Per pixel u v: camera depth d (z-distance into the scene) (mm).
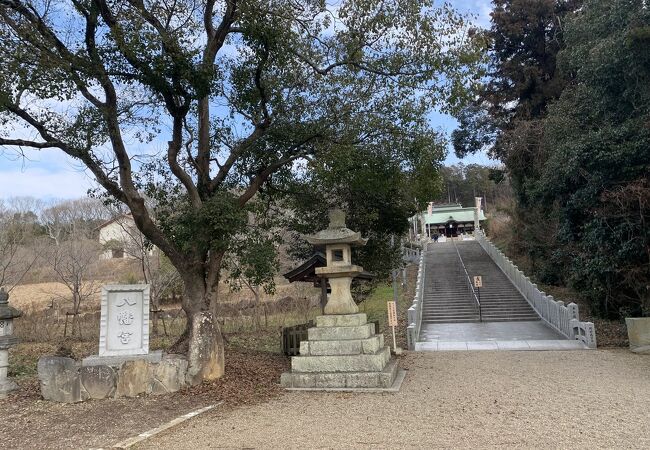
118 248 23766
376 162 12133
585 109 16906
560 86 25297
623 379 8758
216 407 7516
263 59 10141
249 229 12141
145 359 8461
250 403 7789
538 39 27516
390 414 6797
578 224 17094
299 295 25344
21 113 8539
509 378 9250
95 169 9609
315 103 11617
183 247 9820
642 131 13641
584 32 16953
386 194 15055
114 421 6805
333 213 10336
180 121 10094
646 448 4996
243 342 15750
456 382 9055
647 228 13750
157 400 7949
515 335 16016
